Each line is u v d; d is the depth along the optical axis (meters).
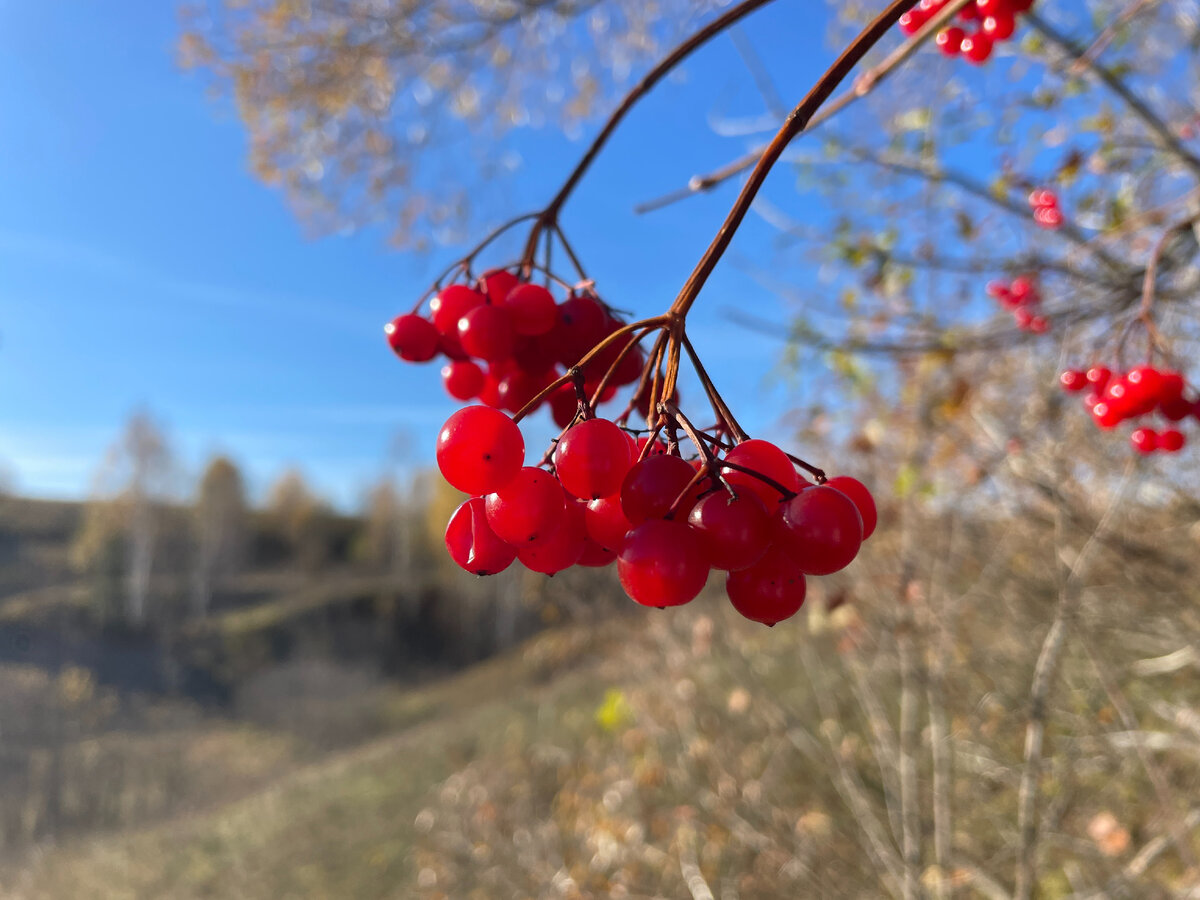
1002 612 4.55
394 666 25.78
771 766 4.82
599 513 0.88
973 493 4.11
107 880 10.03
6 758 16.50
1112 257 3.02
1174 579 3.54
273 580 37.84
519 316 1.14
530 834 6.02
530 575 7.26
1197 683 3.77
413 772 10.55
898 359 3.83
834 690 5.59
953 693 4.53
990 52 1.81
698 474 0.79
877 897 3.77
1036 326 3.07
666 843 5.04
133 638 28.20
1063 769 3.68
